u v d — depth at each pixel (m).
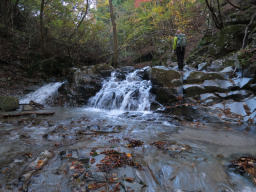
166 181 1.89
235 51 7.99
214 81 5.63
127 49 19.34
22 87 8.31
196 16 13.36
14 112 5.18
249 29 7.88
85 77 7.80
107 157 2.33
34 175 1.89
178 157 2.43
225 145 2.91
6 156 2.36
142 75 7.84
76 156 2.35
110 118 4.88
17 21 12.62
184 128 3.90
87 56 14.28
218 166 2.21
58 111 5.90
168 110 5.22
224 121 4.19
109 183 1.78
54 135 3.23
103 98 6.93
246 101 4.68
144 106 5.96
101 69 8.70
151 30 16.23
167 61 12.96
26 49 10.59
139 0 15.86
